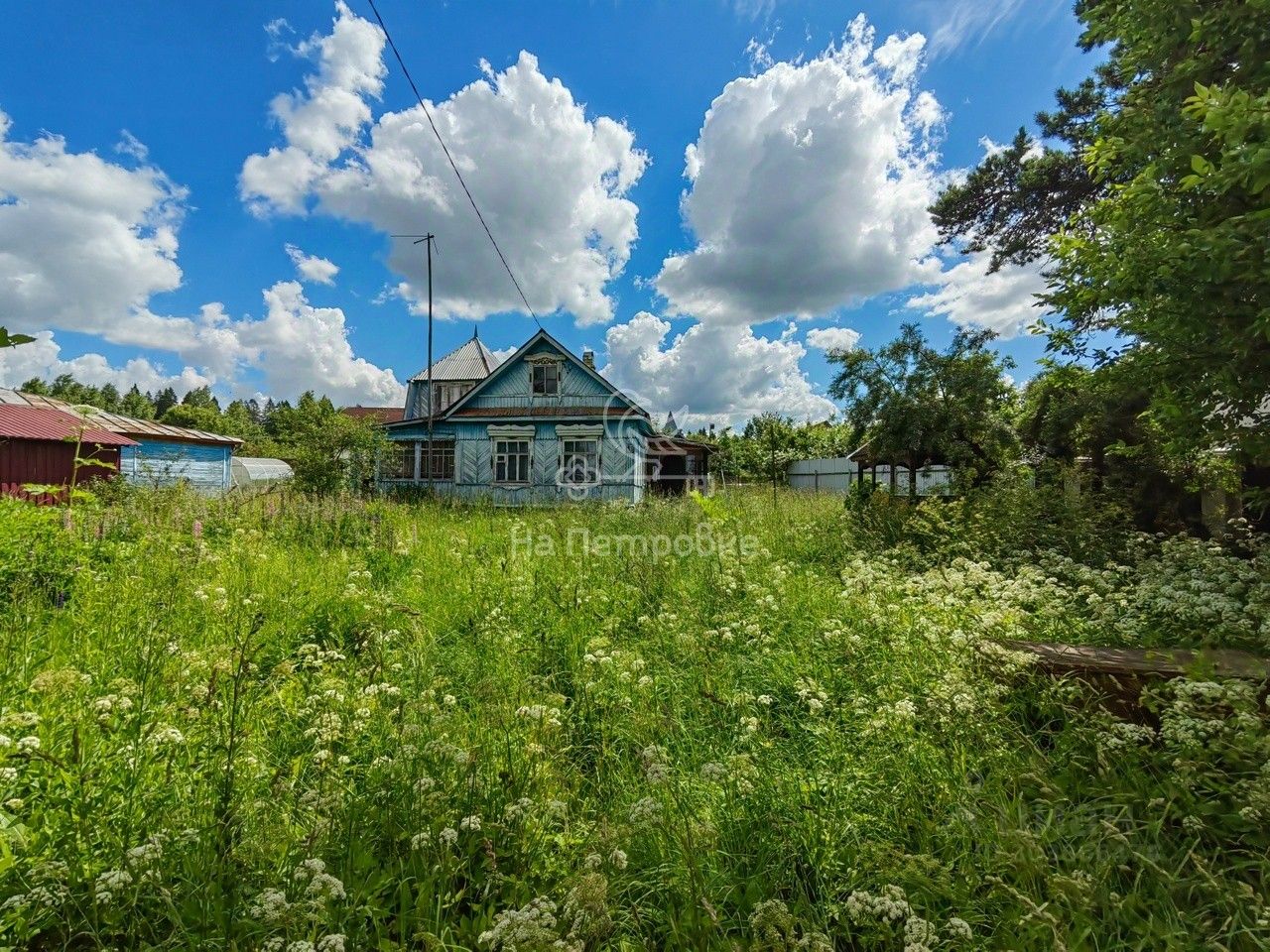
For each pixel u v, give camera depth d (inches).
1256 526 259.1
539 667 150.2
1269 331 126.0
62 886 62.1
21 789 77.1
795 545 314.0
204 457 767.7
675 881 75.0
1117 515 274.1
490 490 717.9
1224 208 143.8
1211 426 156.4
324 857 74.9
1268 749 77.0
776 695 132.4
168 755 84.9
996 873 75.2
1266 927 61.1
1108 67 385.1
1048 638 152.3
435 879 73.9
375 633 146.7
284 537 303.6
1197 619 144.5
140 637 132.0
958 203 470.6
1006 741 102.8
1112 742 91.4
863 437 414.0
